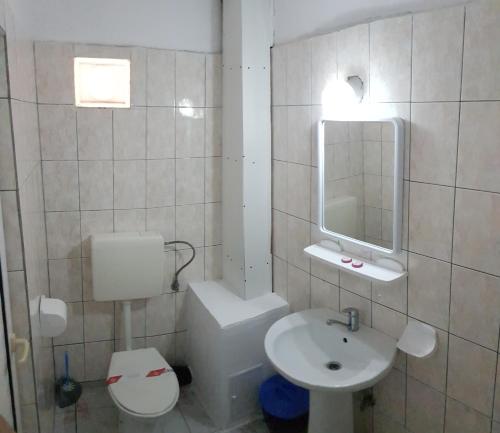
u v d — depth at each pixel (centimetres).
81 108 282
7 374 175
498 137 172
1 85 175
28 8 259
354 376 206
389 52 207
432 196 198
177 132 304
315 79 250
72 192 290
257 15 277
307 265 274
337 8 234
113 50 283
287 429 264
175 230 315
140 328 320
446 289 198
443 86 188
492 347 185
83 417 291
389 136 209
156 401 244
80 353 311
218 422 283
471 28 175
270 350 227
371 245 226
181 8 293
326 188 250
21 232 187
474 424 196
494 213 177
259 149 289
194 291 311
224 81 300
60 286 298
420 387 216
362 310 240
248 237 294
